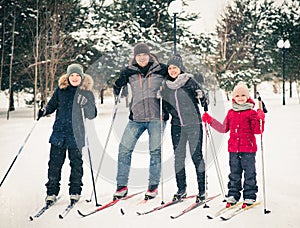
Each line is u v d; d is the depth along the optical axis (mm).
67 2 16234
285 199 3959
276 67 25312
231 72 22531
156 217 3594
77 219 3564
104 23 17484
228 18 26797
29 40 16938
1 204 4023
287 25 24109
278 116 12523
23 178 5109
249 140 3793
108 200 4172
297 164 5441
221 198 4148
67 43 16219
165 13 18766
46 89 15398
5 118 14688
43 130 10344
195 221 3459
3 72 17828
